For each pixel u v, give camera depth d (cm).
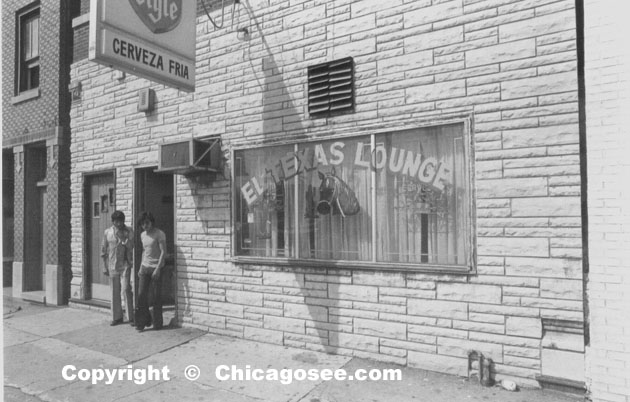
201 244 629
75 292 805
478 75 435
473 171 433
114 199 752
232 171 600
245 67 593
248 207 591
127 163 725
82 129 801
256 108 583
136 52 488
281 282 554
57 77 838
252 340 575
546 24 404
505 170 418
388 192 489
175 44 539
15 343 596
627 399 355
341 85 514
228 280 601
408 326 464
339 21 520
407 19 476
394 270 473
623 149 367
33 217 926
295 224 550
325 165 532
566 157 392
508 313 413
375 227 493
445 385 418
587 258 383
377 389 416
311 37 540
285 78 559
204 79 632
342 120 516
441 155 459
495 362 417
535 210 404
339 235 521
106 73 759
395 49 482
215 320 611
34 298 858
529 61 410
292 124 552
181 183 651
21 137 912
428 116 461
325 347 518
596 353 371
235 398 413
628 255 362
